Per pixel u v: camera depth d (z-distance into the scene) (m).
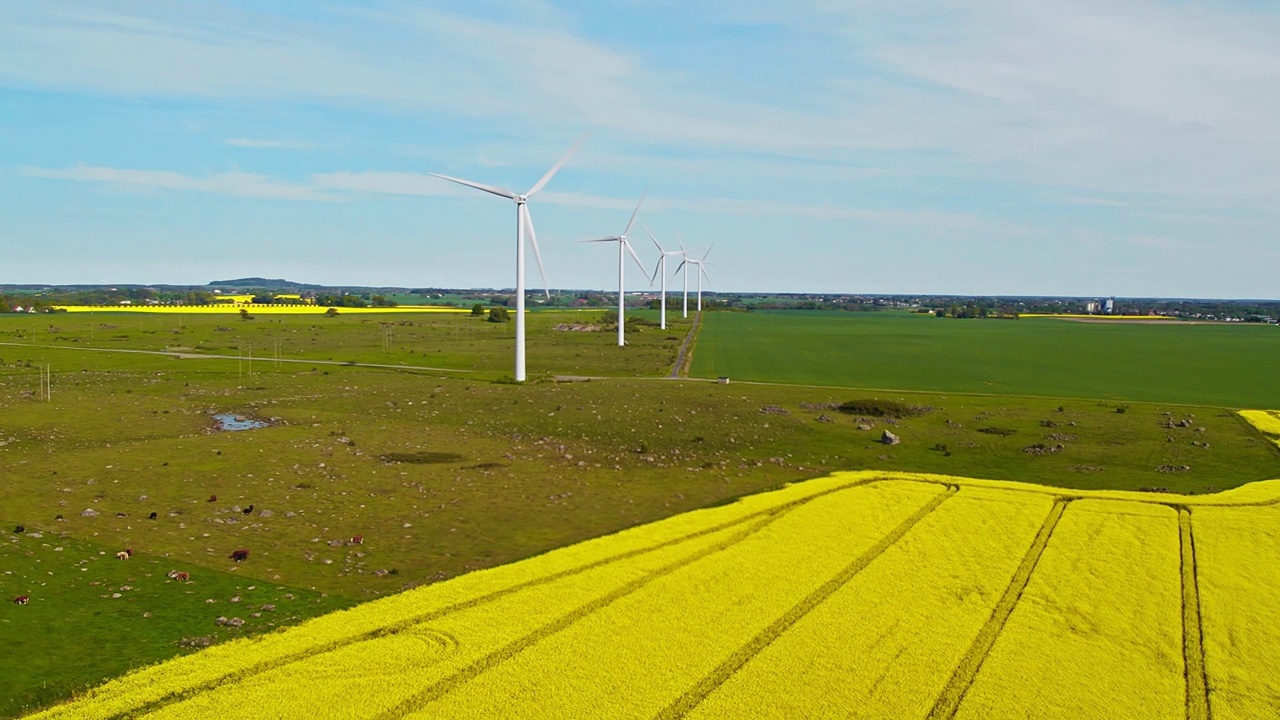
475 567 47.16
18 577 43.53
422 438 83.88
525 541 51.97
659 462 75.56
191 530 52.81
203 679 32.53
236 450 76.19
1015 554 48.19
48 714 30.03
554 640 36.25
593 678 32.97
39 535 50.66
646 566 45.47
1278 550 49.75
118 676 33.44
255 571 45.88
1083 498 61.78
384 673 33.22
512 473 70.00
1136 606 41.00
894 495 61.53
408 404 103.50
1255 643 37.19
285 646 35.47
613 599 41.16
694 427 90.94
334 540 51.53
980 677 33.47
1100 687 33.06
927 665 34.47
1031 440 87.88
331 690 31.83
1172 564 47.00
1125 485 70.06
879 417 101.00
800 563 46.16
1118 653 35.97
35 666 34.19
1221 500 61.69
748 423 93.88
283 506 58.56
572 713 30.48
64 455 73.31
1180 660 35.44
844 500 59.94
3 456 72.56
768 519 55.34
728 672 33.72
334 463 71.81
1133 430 93.31
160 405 102.25
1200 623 39.34
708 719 30.19
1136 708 31.64
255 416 96.38
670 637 36.69
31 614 39.09
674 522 54.12
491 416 95.88
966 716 30.77
